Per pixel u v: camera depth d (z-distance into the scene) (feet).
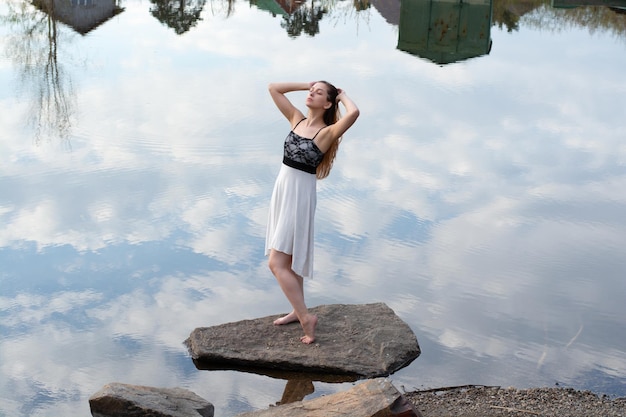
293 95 47.91
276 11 88.74
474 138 40.78
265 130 40.40
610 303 23.56
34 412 17.53
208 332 20.61
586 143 40.60
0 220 28.22
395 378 19.21
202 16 84.38
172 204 30.07
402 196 31.99
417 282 24.54
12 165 34.30
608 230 29.25
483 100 49.32
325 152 20.52
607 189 33.81
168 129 40.32
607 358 20.43
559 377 19.42
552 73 59.72
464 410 17.38
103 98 46.83
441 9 75.66
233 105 45.47
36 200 30.25
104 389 16.92
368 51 66.90
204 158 35.73
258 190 31.76
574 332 21.77
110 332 21.15
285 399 18.30
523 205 31.58
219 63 58.39
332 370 19.35
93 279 24.04
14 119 41.98
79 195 30.81
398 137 40.29
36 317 21.85
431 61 63.31
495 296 23.82
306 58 61.98
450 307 23.02
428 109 46.47
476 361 20.10
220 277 24.40
